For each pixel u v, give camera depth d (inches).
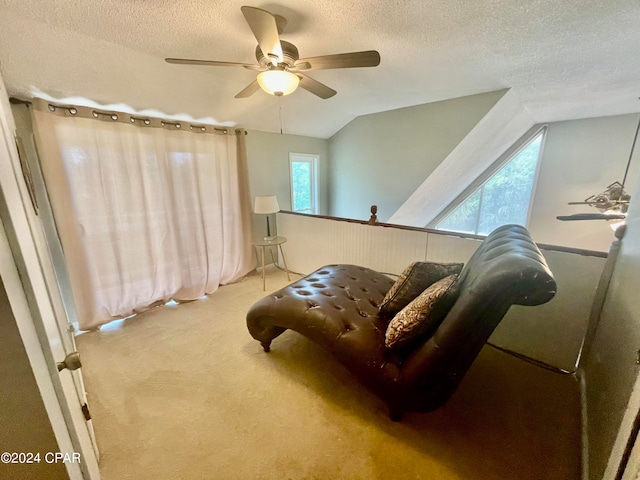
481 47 70.5
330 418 57.9
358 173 162.2
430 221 200.7
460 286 53.8
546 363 73.9
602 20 57.0
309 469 47.7
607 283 60.2
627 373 36.3
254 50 72.5
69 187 84.4
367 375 54.5
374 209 106.0
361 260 113.3
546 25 59.7
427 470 47.1
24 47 62.5
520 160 165.6
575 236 155.8
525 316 75.1
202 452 51.1
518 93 104.8
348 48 71.7
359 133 155.5
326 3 53.3
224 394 64.9
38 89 74.4
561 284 68.6
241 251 136.7
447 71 86.4
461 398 62.5
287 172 157.9
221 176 123.4
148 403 62.4
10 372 19.1
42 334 22.9
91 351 81.4
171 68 82.5
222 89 98.8
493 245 58.6
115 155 92.3
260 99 112.2
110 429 55.9
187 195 112.3
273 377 70.4
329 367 74.1
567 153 150.1
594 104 118.0
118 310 99.3
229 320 99.6
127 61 75.3
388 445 51.6
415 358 49.2
